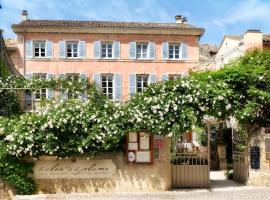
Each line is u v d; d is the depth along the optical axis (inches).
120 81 1471.5
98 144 576.7
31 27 1438.2
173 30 1487.5
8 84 841.5
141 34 1487.5
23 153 570.9
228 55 1198.9
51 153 566.3
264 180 624.1
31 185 573.3
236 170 688.4
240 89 636.1
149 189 589.0
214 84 618.5
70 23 1480.1
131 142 588.4
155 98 587.5
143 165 590.6
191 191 591.5
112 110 585.6
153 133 587.5
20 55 1441.9
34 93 892.0
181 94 598.5
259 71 634.8
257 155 628.4
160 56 1493.6
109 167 585.9
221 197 543.2
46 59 1449.3
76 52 1476.4
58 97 670.5
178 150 637.9
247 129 641.6
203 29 1493.6
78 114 574.2
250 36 1065.5
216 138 871.7
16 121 587.2
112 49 1482.5
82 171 583.2
